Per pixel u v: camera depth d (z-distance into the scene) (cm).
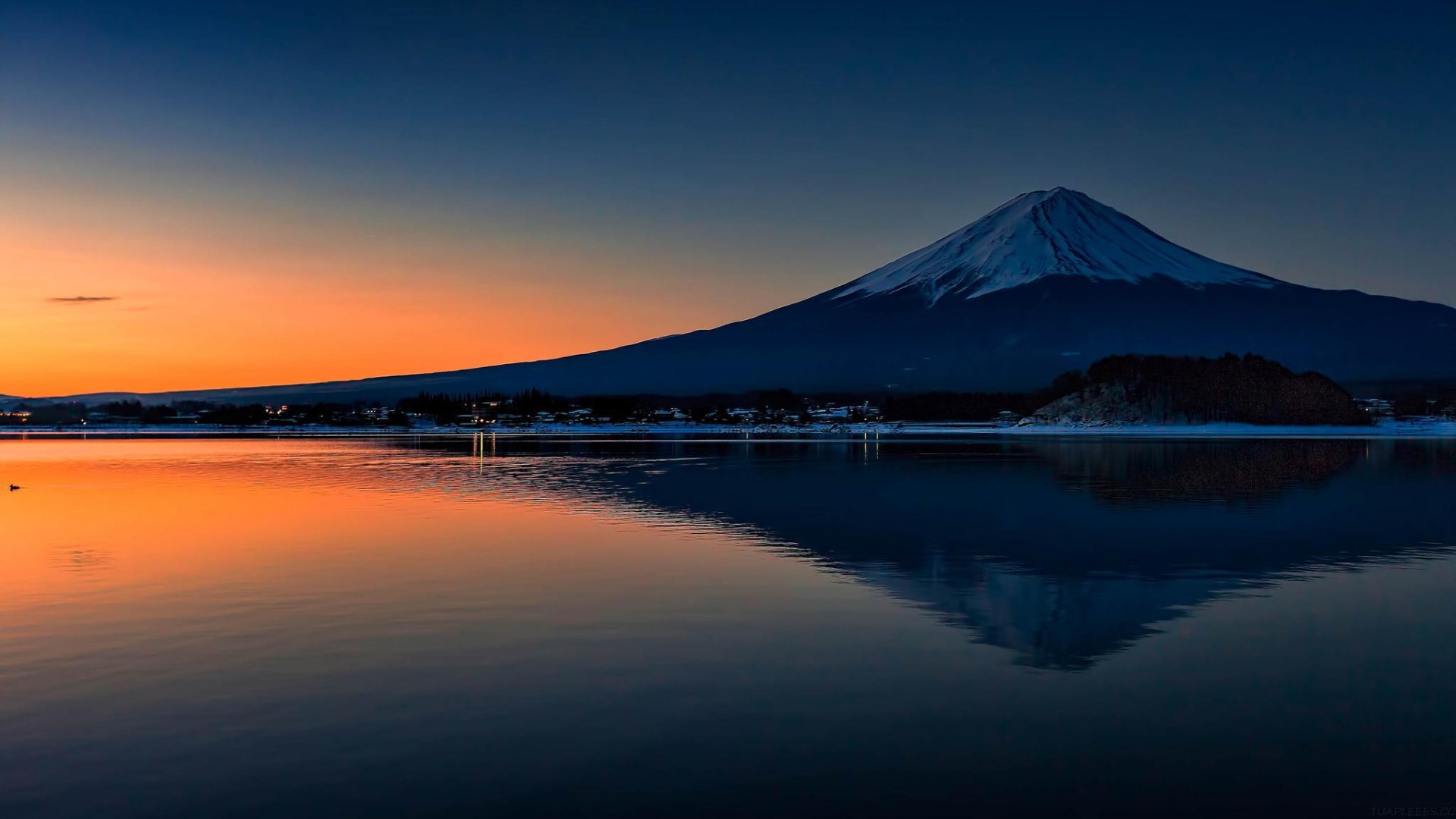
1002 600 1942
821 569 2292
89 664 1479
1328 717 1246
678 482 5056
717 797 1013
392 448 11306
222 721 1229
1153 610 1841
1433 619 1775
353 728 1204
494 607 1873
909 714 1253
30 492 4691
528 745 1148
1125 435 14138
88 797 1017
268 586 2086
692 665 1471
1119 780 1057
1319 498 4025
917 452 8788
